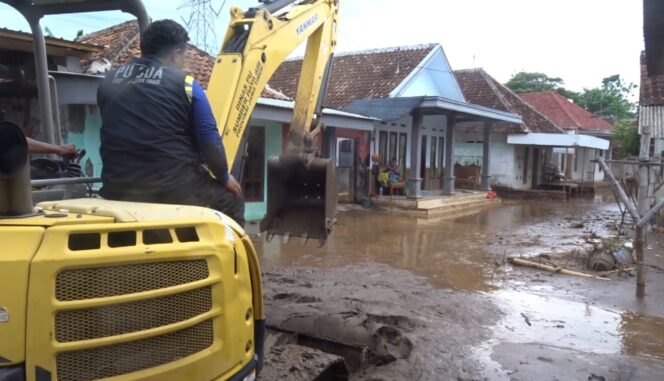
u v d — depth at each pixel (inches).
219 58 161.5
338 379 168.2
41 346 77.8
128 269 86.5
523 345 223.6
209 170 128.8
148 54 128.3
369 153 733.3
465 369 196.7
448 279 333.4
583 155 1391.5
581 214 715.4
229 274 101.0
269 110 461.7
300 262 364.2
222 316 99.1
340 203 707.4
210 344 97.9
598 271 361.7
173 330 90.7
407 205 676.1
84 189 151.1
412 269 357.7
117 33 512.7
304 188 198.7
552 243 471.8
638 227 307.0
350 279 317.7
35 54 154.3
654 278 345.4
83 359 82.4
